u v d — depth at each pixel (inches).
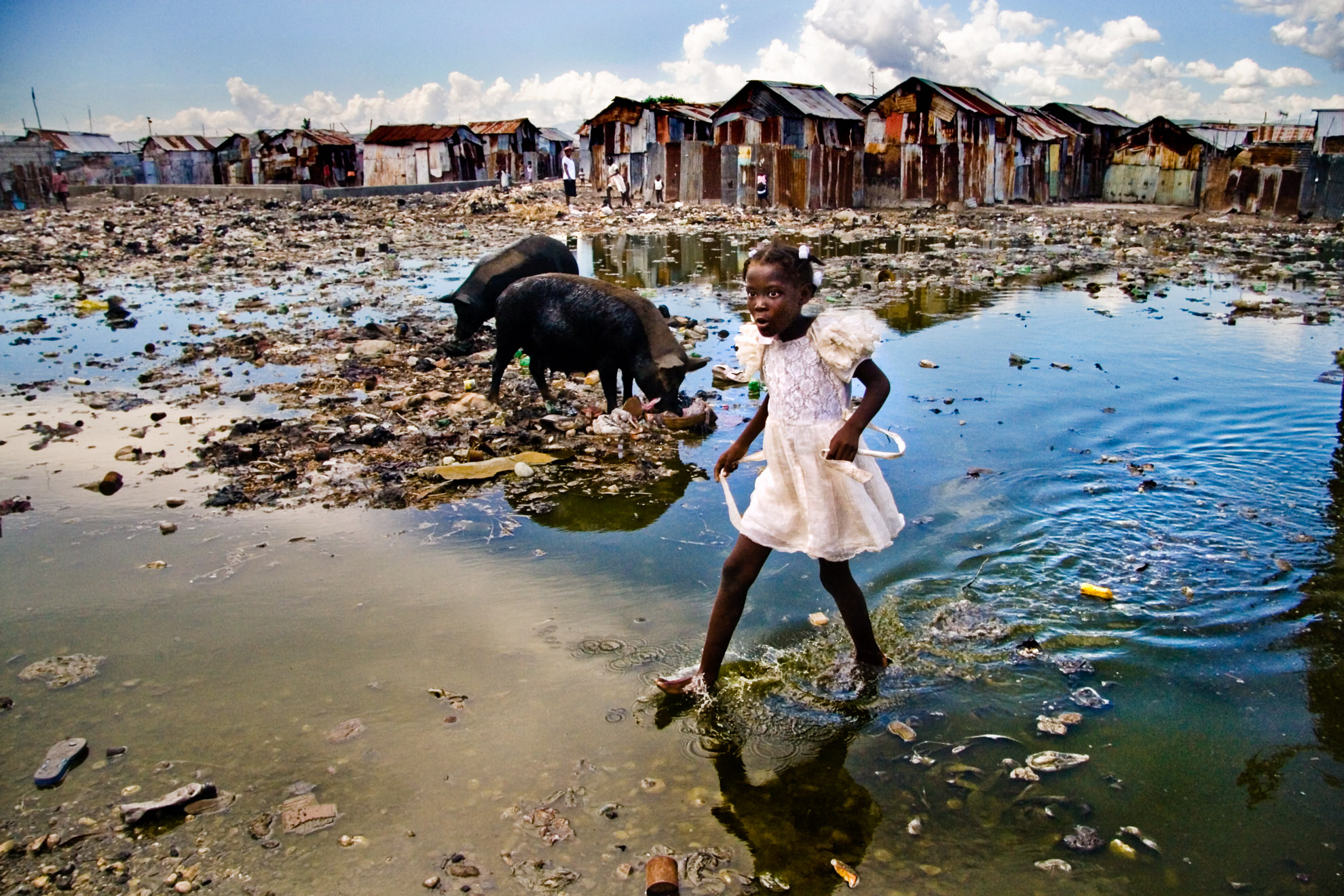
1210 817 99.7
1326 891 88.4
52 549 177.0
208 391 297.1
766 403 124.9
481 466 222.2
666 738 116.6
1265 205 1047.6
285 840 98.1
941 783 107.0
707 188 1206.3
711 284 557.9
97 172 1701.5
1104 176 1413.6
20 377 319.0
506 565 170.7
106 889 91.7
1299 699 121.4
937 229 926.4
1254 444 230.1
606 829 99.7
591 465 229.1
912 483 209.8
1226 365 317.7
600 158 1393.9
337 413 271.6
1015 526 182.4
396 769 110.1
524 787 106.9
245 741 116.0
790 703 124.2
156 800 104.3
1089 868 92.6
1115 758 110.6
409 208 1138.7
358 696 126.1
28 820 102.0
